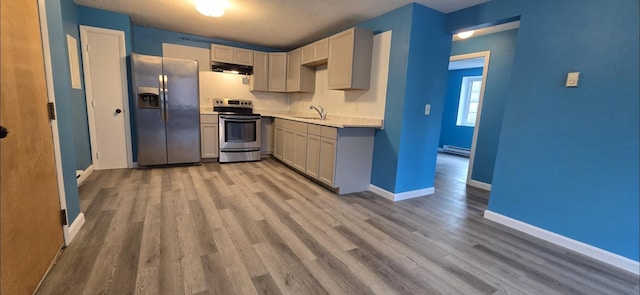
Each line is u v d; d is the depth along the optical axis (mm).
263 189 3297
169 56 4586
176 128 4137
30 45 1509
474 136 3998
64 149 1898
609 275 1864
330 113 4375
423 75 3088
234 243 2018
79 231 2070
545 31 2279
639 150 1866
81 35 3504
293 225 2375
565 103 2186
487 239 2312
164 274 1622
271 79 5203
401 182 3207
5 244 1230
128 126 3971
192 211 2541
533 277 1800
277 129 4801
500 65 3688
